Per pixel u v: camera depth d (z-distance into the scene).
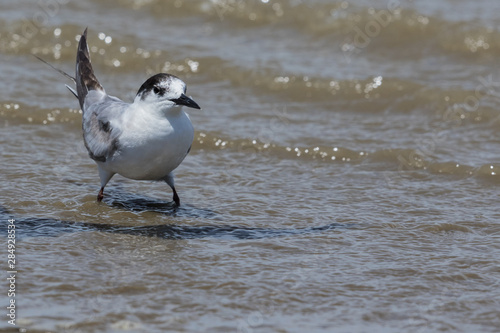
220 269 9.99
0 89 16.75
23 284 9.51
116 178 13.20
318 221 11.65
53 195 12.31
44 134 14.98
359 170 13.77
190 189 12.89
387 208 12.14
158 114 10.86
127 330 8.54
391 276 9.85
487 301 9.23
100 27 19.92
